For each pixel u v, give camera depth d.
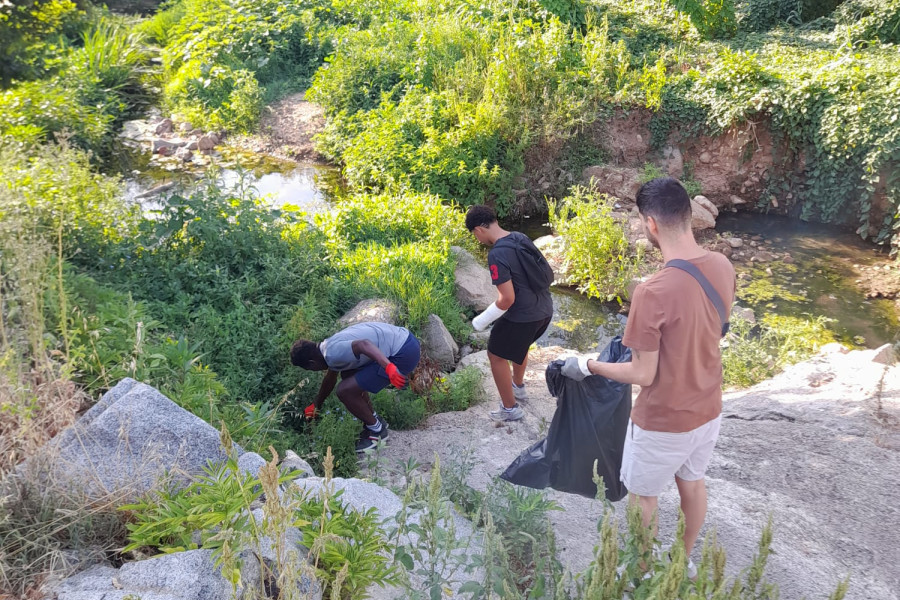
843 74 10.76
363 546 2.86
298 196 11.62
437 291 8.08
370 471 4.91
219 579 2.65
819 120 10.71
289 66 15.73
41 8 12.20
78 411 3.93
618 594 2.30
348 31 15.01
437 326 7.37
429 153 11.43
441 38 13.59
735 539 3.63
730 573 3.38
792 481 4.12
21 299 4.02
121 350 4.52
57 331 4.43
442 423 5.70
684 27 14.60
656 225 2.81
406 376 5.27
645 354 2.73
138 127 14.30
